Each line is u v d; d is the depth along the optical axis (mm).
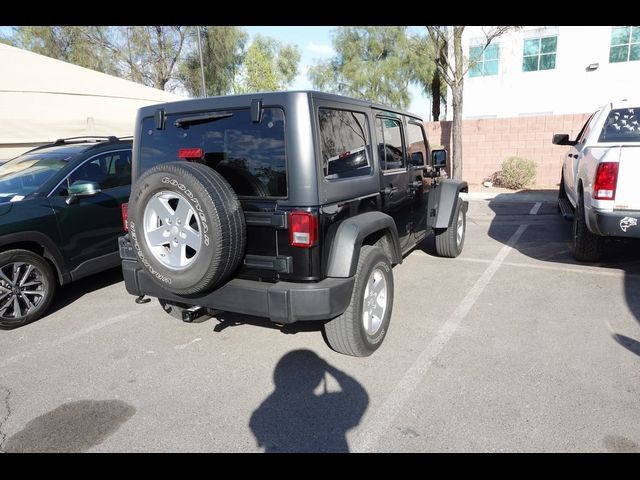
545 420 2732
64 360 3682
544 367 3322
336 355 3617
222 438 2697
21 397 3168
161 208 3029
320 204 2982
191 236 2953
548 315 4234
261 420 2846
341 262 3119
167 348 3850
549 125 13547
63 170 4945
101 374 3451
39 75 8844
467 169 14867
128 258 3615
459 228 6316
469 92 20219
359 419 2816
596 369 3271
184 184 2854
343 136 3361
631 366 3299
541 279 5234
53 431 2797
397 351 3635
